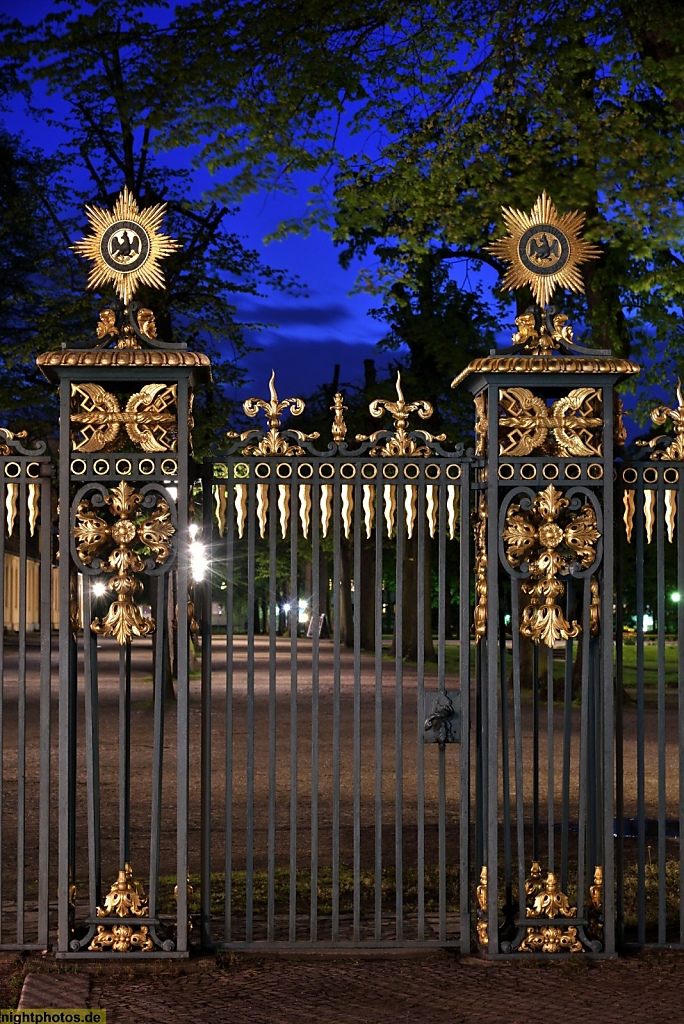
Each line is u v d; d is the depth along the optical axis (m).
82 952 6.37
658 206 15.26
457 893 8.30
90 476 6.50
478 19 15.29
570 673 6.68
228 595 6.59
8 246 23.44
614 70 14.88
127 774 6.52
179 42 15.18
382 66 15.45
